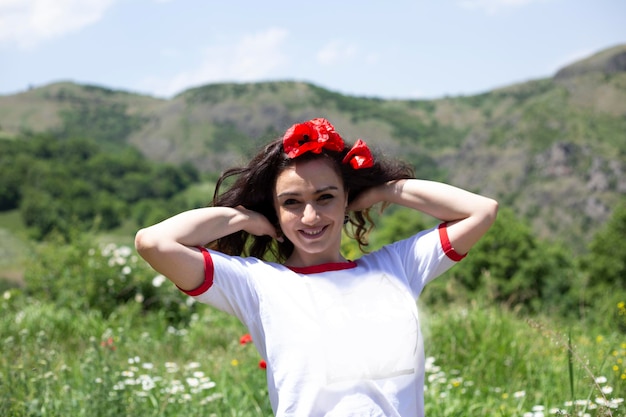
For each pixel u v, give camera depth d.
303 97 191.38
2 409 3.94
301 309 2.20
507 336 5.54
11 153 117.31
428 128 176.12
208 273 2.15
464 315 6.20
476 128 130.88
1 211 105.44
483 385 4.90
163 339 7.29
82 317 7.57
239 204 2.39
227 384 4.90
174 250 2.12
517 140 121.38
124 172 120.44
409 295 2.30
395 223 37.56
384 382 2.15
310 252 2.31
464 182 121.31
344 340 2.16
